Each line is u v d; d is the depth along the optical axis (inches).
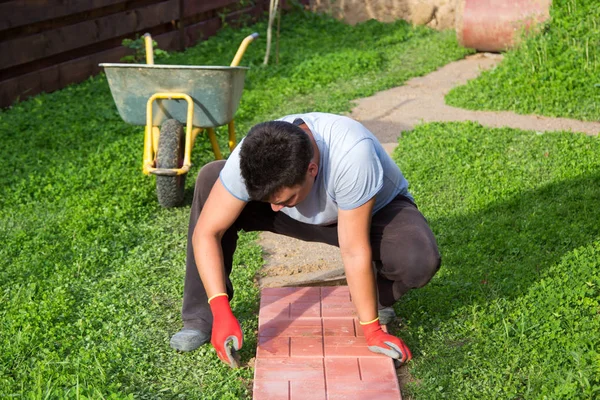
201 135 287.0
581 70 335.9
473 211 208.7
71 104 337.7
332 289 166.6
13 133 297.1
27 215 219.3
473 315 155.4
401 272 134.7
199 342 146.3
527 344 143.3
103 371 139.6
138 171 249.1
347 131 121.6
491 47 424.5
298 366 137.3
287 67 401.7
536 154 249.1
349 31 498.3
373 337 139.0
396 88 369.7
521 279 167.3
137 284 177.3
